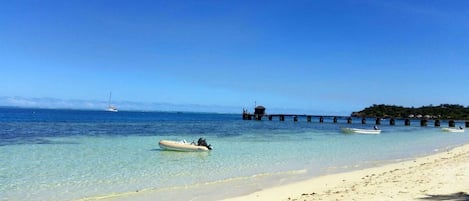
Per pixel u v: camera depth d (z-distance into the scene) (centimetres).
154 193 1321
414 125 9556
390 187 1297
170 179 1596
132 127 5488
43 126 5181
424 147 3322
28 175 1630
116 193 1322
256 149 2811
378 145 3459
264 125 7500
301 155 2483
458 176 1466
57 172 1714
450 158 2284
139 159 2194
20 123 5888
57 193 1317
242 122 8969
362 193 1212
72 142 3061
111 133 4162
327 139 4084
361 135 5041
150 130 4938
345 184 1453
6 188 1380
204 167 1931
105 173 1719
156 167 1914
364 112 15575
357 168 1938
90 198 1245
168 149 2623
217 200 1211
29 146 2706
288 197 1239
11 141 3028
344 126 8119
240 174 1728
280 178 1627
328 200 1136
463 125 10538
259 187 1428
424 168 1780
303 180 1577
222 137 3997
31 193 1314
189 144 2628
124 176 1655
